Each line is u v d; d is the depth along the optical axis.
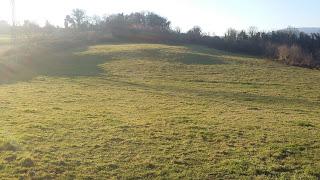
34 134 18.39
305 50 82.06
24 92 34.12
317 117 29.33
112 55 65.94
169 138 19.17
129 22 113.12
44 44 69.25
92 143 17.50
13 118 22.14
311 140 19.84
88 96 33.38
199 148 17.61
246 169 14.97
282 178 14.19
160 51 70.94
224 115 26.92
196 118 24.92
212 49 85.25
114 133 19.56
